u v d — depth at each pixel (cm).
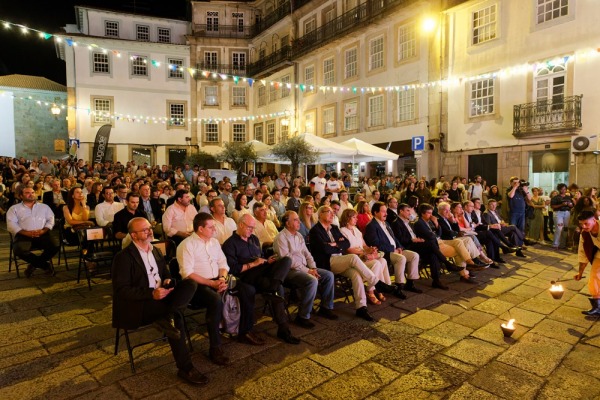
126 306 364
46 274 670
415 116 1902
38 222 658
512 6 1552
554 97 1441
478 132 1667
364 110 2180
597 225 512
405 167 1994
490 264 779
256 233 657
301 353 409
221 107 3070
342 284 561
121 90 2847
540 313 534
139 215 666
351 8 2275
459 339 448
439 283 649
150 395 330
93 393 331
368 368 380
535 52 1486
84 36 2730
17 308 514
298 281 479
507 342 441
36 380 349
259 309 541
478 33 1675
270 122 2922
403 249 660
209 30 3091
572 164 1374
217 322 388
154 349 411
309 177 2575
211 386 345
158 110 2944
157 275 389
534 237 1156
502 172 1589
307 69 2592
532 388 349
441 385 353
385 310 541
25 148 3036
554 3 1438
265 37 2955
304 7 2567
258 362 389
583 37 1359
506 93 1572
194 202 1043
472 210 893
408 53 1944
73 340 427
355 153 1469
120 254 375
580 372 377
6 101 2977
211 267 431
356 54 2225
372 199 989
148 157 2950
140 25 2989
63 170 1717
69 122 2747
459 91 1734
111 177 1330
